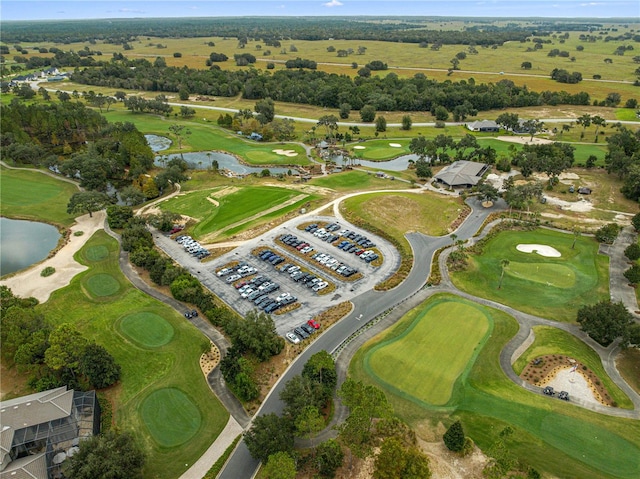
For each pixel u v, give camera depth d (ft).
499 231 399.44
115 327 278.05
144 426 209.05
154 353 255.50
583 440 197.67
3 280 335.06
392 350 253.24
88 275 339.77
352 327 274.57
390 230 401.08
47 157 577.84
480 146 625.41
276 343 248.32
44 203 478.59
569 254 359.25
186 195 491.31
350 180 531.50
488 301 301.02
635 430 202.90
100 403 220.64
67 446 191.01
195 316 287.89
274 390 227.61
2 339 243.81
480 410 213.46
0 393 229.66
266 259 355.15
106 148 578.25
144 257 341.21
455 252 347.36
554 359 246.27
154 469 188.55
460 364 242.37
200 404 221.25
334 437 200.13
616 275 329.93
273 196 480.23
